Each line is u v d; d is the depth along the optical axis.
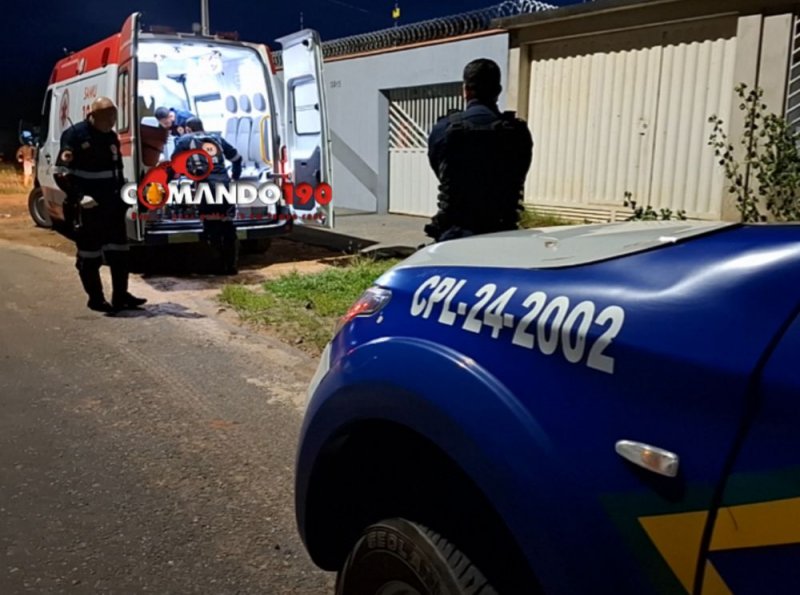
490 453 1.55
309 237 11.30
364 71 14.02
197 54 9.23
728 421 1.24
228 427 4.29
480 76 4.31
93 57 9.47
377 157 14.00
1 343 5.84
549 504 1.43
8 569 2.87
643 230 2.17
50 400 4.64
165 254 9.81
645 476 1.31
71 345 5.81
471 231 4.36
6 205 16.39
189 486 3.57
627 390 1.38
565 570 1.40
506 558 1.71
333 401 2.09
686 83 9.46
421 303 1.97
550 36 10.73
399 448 2.07
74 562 2.93
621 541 1.34
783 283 1.31
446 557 1.72
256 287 7.90
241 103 9.72
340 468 2.25
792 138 8.14
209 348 5.79
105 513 3.30
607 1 9.74
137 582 2.81
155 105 9.38
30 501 3.39
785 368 1.20
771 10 8.41
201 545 3.08
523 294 1.68
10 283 8.09
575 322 1.52
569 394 1.47
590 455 1.40
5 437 4.08
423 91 13.11
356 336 2.13
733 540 1.19
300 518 2.33
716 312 1.34
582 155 10.80
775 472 1.16
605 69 10.31
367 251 9.95
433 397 1.71
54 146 11.14
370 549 1.95
